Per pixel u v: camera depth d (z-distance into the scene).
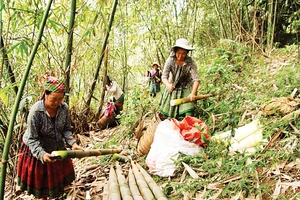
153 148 3.83
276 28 7.39
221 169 3.29
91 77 7.33
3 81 4.32
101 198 3.61
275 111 3.76
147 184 3.42
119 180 3.57
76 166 4.74
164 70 4.60
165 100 4.66
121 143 5.18
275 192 2.78
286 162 3.11
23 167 3.42
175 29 7.92
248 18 7.29
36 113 3.19
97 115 7.07
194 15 8.30
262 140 3.55
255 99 4.49
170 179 3.57
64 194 3.89
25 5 4.95
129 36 7.93
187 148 3.72
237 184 2.94
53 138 3.39
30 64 2.70
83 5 5.29
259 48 6.89
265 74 5.39
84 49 6.15
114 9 5.69
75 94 7.24
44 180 3.45
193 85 4.47
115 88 6.91
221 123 4.30
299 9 6.67
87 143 6.02
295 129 3.43
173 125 3.97
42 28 2.78
